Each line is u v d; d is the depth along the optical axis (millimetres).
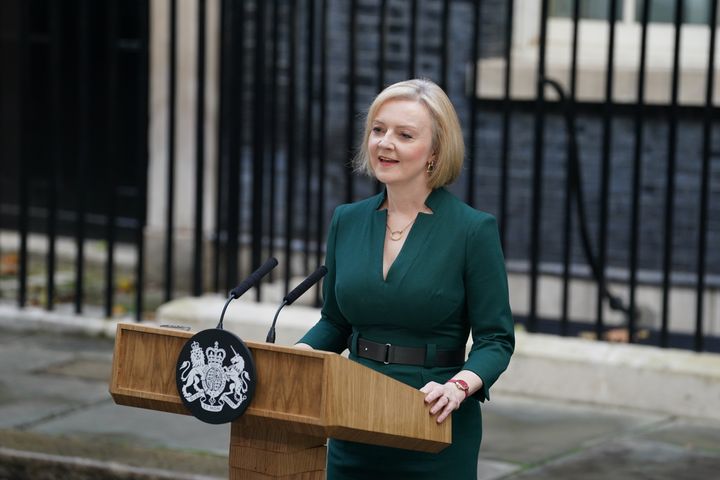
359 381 8859
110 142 21812
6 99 28734
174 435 16844
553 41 23062
